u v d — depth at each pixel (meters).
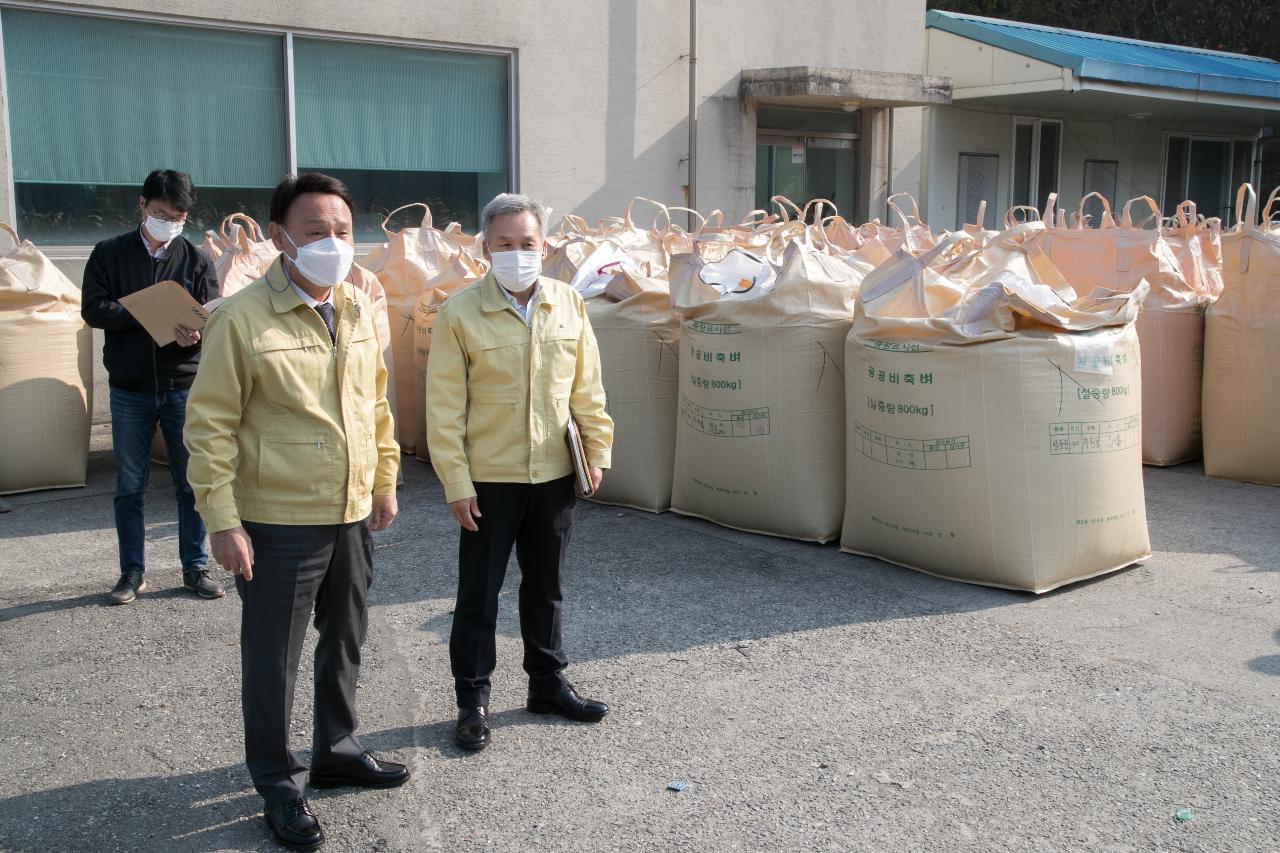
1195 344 6.98
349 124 9.33
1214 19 20.11
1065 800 3.15
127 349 4.58
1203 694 3.80
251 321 2.80
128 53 8.29
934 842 2.96
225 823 3.08
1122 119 15.91
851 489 5.11
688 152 11.03
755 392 5.27
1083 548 4.68
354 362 2.96
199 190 8.72
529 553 3.51
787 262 5.25
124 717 3.69
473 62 9.86
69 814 3.12
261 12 8.66
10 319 6.10
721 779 3.27
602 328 5.92
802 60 11.77
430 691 3.85
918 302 4.80
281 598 2.92
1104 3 20.53
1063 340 4.54
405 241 7.09
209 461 2.78
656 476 5.95
